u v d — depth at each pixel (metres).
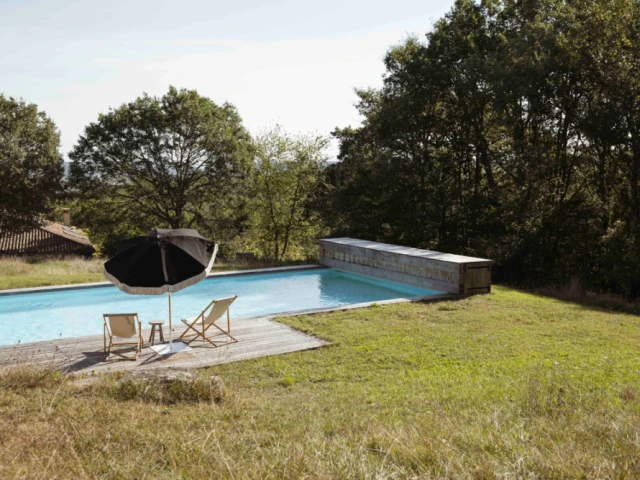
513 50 21.94
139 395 6.30
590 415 5.32
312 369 8.00
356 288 16.75
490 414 5.41
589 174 22.81
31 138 38.03
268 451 4.33
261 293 16.09
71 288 15.40
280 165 28.56
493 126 25.23
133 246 8.55
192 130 35.94
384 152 25.50
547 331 10.37
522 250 21.95
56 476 3.76
